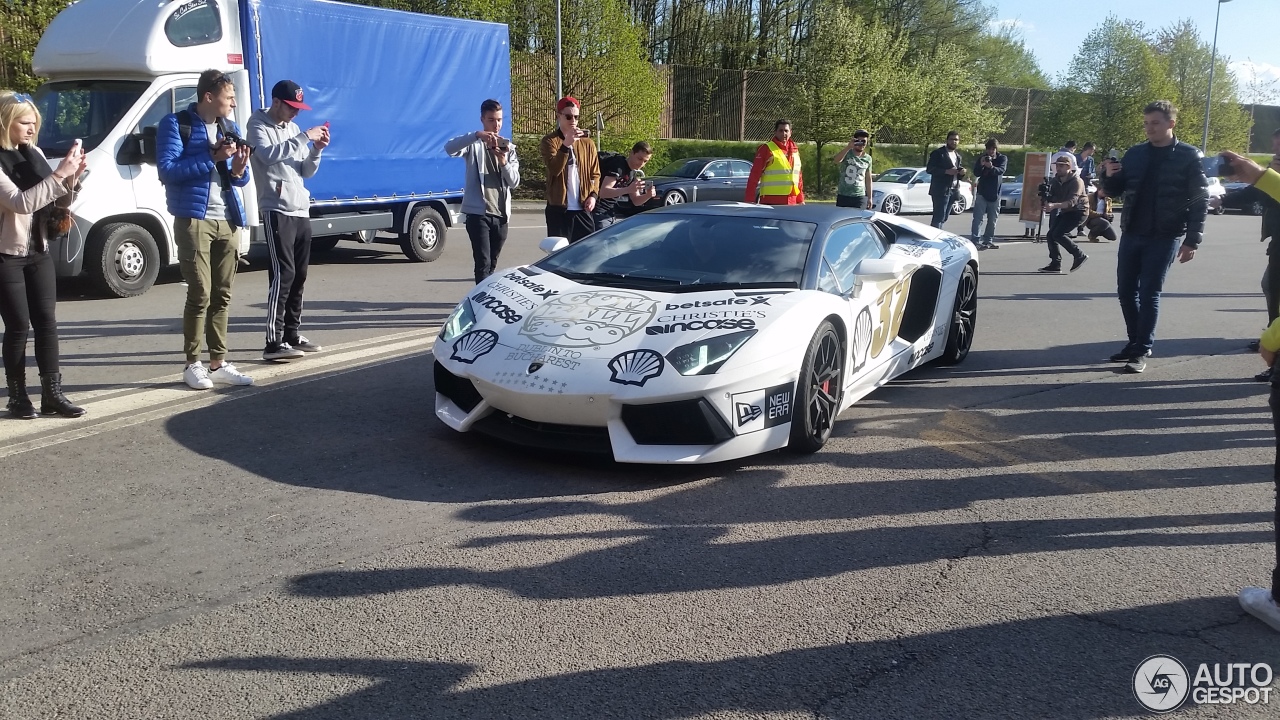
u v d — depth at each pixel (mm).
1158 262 6520
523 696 2549
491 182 7387
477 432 4789
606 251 5277
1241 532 3842
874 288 5316
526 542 3549
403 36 11047
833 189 34062
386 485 4082
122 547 3408
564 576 3281
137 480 4059
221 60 9281
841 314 4730
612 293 4656
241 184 5414
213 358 5609
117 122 8688
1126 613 3125
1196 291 11055
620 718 2461
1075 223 12172
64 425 4762
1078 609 3145
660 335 4234
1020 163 39812
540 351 4227
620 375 4031
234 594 3082
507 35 12562
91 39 9000
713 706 2525
